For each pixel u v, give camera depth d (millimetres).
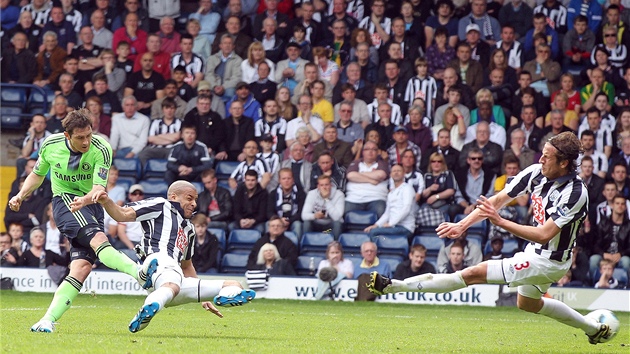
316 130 30516
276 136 30672
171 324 15742
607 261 26172
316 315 20656
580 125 30266
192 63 32438
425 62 30750
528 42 32000
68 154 13008
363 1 32688
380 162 29000
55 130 30641
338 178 28891
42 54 33281
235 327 15555
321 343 12336
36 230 27156
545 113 30406
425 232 28266
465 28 32281
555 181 11195
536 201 11383
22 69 33281
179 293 11742
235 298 11414
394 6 32562
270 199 28781
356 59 31969
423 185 28594
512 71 30969
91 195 11609
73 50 33219
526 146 29812
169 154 30812
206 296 11758
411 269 26109
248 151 29516
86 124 12633
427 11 32594
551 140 11094
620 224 27141
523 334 16219
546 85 31109
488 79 31141
